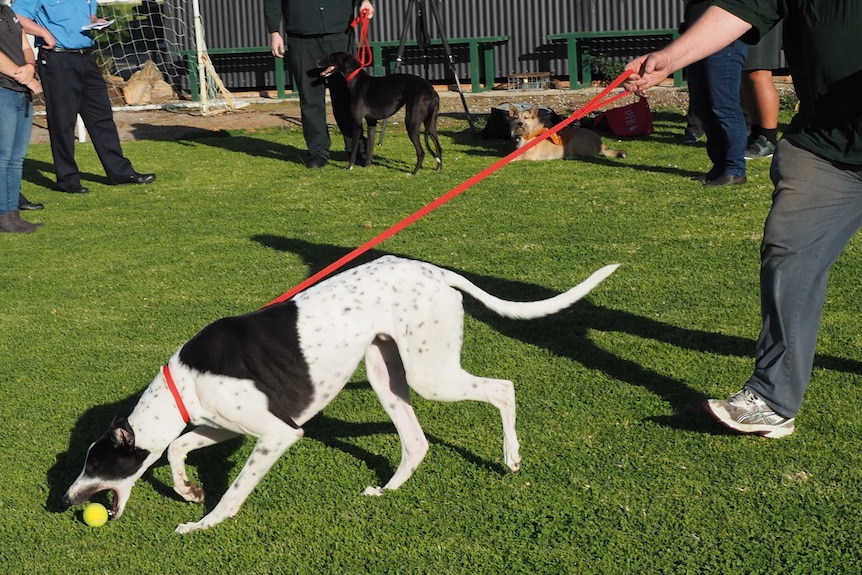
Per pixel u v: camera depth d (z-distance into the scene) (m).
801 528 3.38
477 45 16.41
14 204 8.47
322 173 10.45
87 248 7.83
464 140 12.18
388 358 3.85
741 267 6.35
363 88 10.27
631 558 3.28
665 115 13.31
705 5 8.30
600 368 4.89
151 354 5.43
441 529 3.54
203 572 3.38
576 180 9.39
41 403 4.84
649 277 6.25
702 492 3.67
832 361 4.79
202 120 14.90
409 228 7.83
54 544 3.62
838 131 3.75
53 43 9.50
